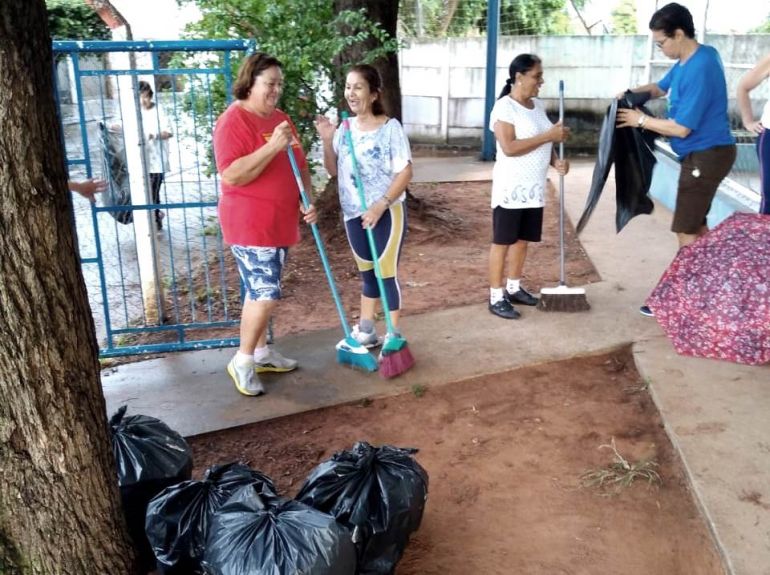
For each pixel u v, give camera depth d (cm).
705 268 422
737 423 341
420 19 1450
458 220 792
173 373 449
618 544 286
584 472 332
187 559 256
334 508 264
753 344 397
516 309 506
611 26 1492
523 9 1440
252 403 405
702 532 284
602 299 514
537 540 292
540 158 468
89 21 1562
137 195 511
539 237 491
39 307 212
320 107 677
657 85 491
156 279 529
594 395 397
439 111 1281
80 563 234
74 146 949
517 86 462
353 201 420
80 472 229
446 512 312
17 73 197
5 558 222
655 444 347
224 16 630
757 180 614
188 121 648
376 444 365
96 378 236
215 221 841
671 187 757
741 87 465
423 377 418
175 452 290
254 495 250
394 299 436
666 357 414
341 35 696
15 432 215
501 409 389
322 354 459
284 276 638
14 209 203
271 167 376
